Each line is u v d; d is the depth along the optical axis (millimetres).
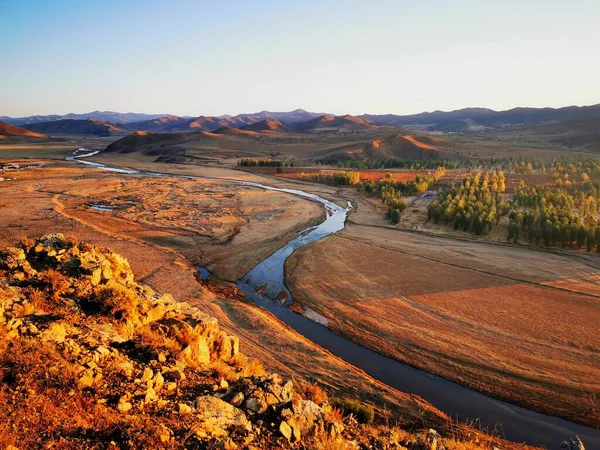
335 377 33688
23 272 18078
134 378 12367
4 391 10094
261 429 11445
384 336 43062
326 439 11977
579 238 73750
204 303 47938
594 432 30094
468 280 57969
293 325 45875
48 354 11930
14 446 8477
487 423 30688
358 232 85562
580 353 39469
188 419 10789
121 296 17156
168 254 67000
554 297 52156
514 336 42656
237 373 16438
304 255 68812
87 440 9172
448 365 37969
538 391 34281
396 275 59844
